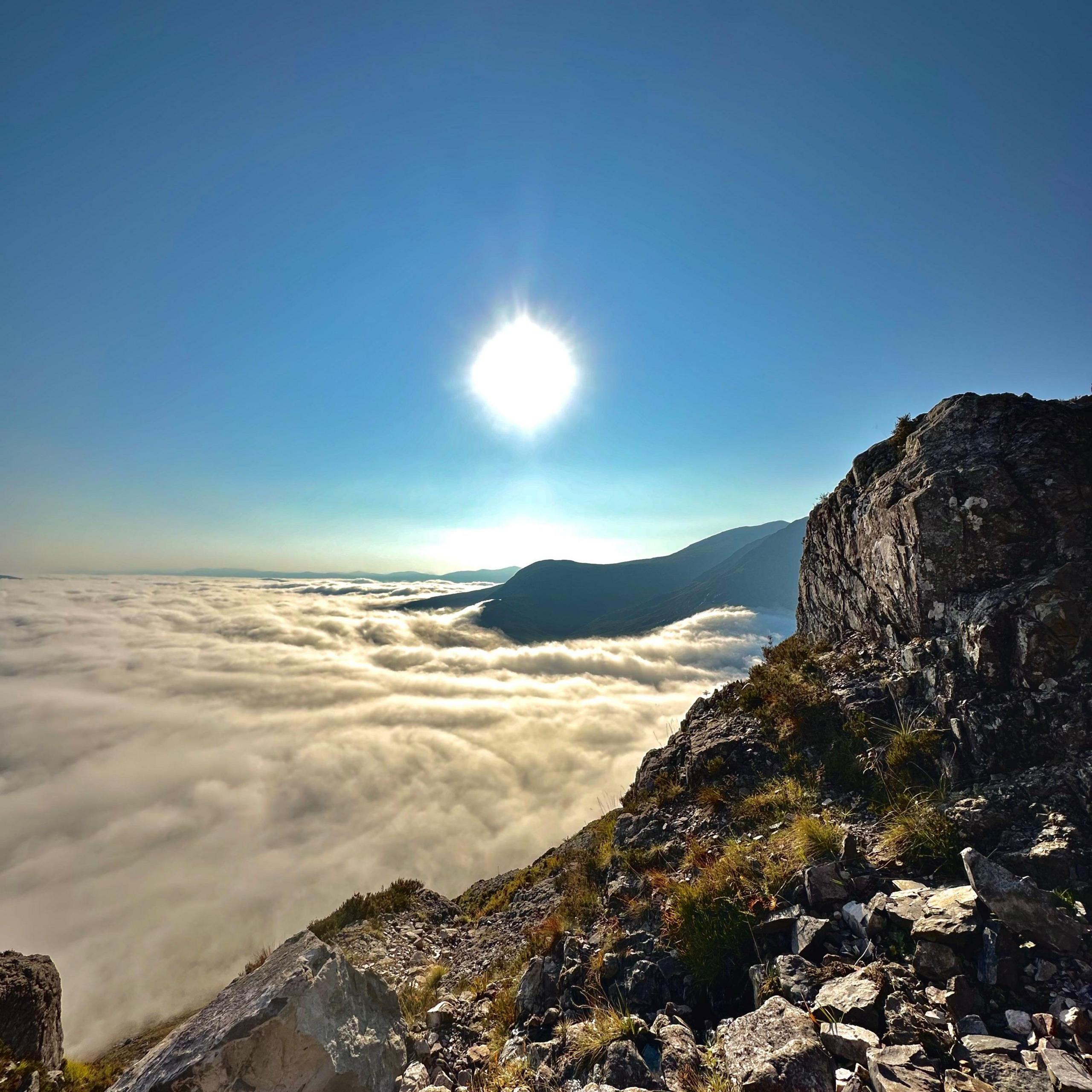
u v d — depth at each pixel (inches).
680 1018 232.1
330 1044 203.9
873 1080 152.1
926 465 414.3
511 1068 231.8
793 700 450.3
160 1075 187.5
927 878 248.1
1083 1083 140.3
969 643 331.9
